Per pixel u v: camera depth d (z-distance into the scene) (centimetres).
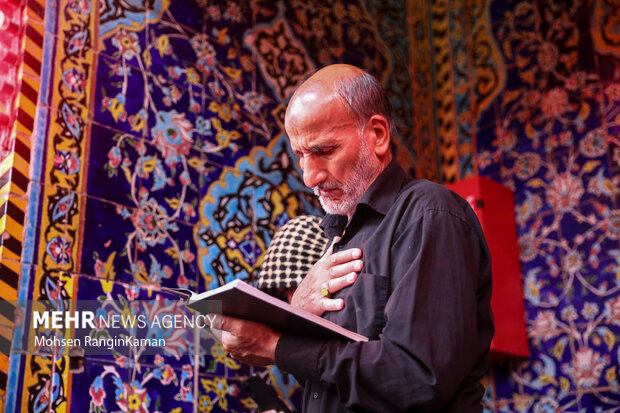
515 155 446
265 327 166
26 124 311
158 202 346
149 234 337
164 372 321
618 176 402
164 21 375
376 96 195
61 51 330
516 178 442
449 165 475
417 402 151
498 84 466
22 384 279
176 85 371
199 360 334
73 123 326
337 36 457
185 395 325
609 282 391
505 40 470
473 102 475
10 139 308
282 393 357
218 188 371
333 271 182
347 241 192
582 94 427
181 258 346
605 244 397
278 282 265
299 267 267
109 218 325
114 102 343
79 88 333
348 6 470
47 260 301
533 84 450
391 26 491
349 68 197
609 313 387
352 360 155
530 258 422
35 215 302
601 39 428
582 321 395
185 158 363
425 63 500
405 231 170
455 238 165
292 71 427
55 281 300
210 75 387
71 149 322
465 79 483
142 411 309
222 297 154
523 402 403
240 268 367
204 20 394
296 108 191
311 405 173
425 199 172
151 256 335
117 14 356
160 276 335
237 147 387
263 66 414
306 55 437
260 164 394
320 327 157
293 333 165
